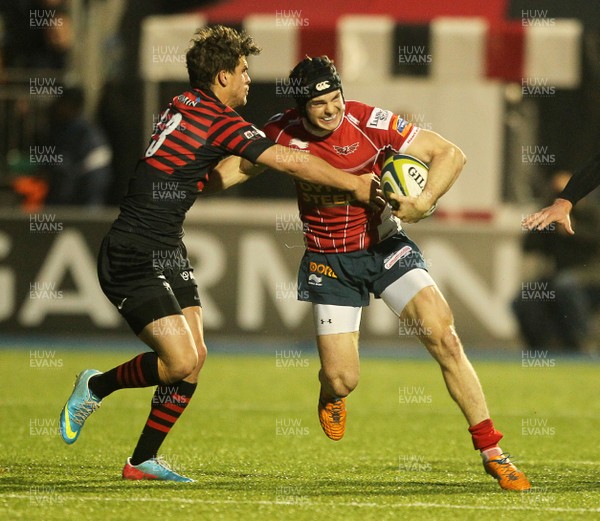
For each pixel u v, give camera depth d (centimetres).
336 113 2064
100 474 2184
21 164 5722
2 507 1830
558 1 5634
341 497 1958
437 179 2052
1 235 4928
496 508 1859
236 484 2091
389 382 4025
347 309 2219
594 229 4856
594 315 5056
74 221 4928
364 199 2062
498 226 4862
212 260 4897
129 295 2052
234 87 2095
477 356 4797
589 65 6178
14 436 2720
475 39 5331
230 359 4622
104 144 5350
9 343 4878
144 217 2056
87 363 4341
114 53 6209
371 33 5341
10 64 5838
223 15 5512
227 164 2230
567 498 1970
